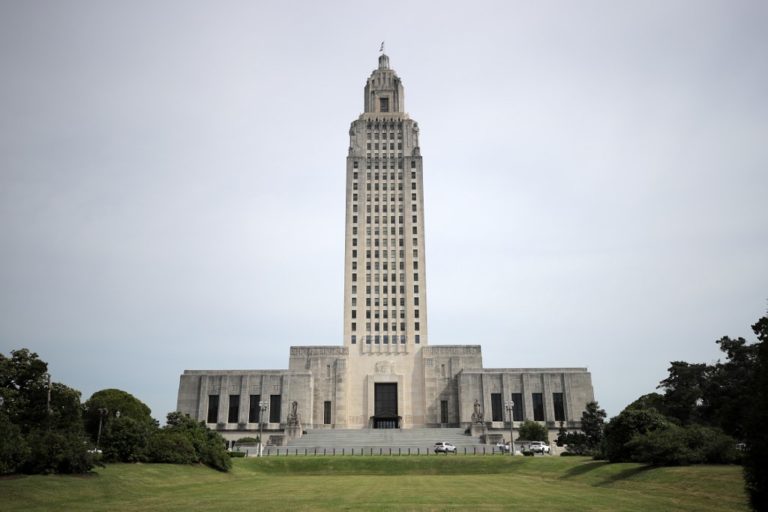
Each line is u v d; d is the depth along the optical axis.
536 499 42.94
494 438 114.56
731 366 88.75
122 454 63.62
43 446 48.84
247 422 138.50
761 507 28.23
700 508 36.50
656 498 42.16
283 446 113.25
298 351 149.12
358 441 117.75
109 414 67.50
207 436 75.06
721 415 74.06
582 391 140.12
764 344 30.36
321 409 145.00
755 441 28.66
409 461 83.50
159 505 40.22
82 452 50.78
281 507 39.03
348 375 148.12
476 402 130.62
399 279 155.38
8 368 65.94
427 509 37.91
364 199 161.25
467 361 148.25
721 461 50.78
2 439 45.97
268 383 141.75
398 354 149.75
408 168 163.50
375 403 147.62
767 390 29.09
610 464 61.25
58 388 67.69
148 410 116.69
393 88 172.75
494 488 53.00
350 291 154.25
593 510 36.69
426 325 151.62
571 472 63.53
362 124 167.50
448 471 79.12
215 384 141.62
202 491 51.09
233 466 78.44
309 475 77.19
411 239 158.12
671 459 51.72
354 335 151.38
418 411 146.38
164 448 66.75
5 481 43.91
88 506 39.41
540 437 118.31
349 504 40.66
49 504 40.00
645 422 61.56
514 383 141.62
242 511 37.12
